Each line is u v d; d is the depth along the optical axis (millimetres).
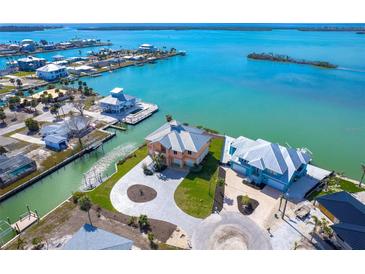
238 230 37719
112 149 63562
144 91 110938
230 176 50375
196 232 37562
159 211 41688
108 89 113625
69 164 57344
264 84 120625
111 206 42875
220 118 82812
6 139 65250
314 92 108375
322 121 80438
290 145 66062
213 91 110312
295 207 42156
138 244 35688
